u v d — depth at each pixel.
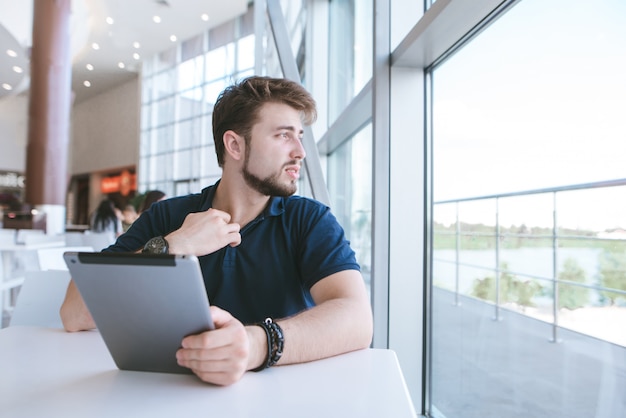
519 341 1.80
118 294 0.52
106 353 0.69
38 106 6.31
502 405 1.55
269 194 0.88
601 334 1.47
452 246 1.88
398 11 1.55
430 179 1.56
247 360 0.56
